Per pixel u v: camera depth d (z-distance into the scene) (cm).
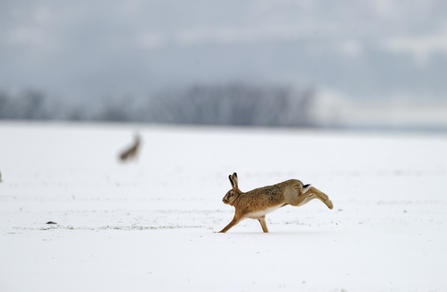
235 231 2269
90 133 10344
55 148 7694
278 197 2178
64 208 2991
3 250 1831
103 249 1848
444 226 2356
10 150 7181
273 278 1501
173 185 4266
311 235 2133
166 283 1459
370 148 8619
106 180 4594
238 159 6825
